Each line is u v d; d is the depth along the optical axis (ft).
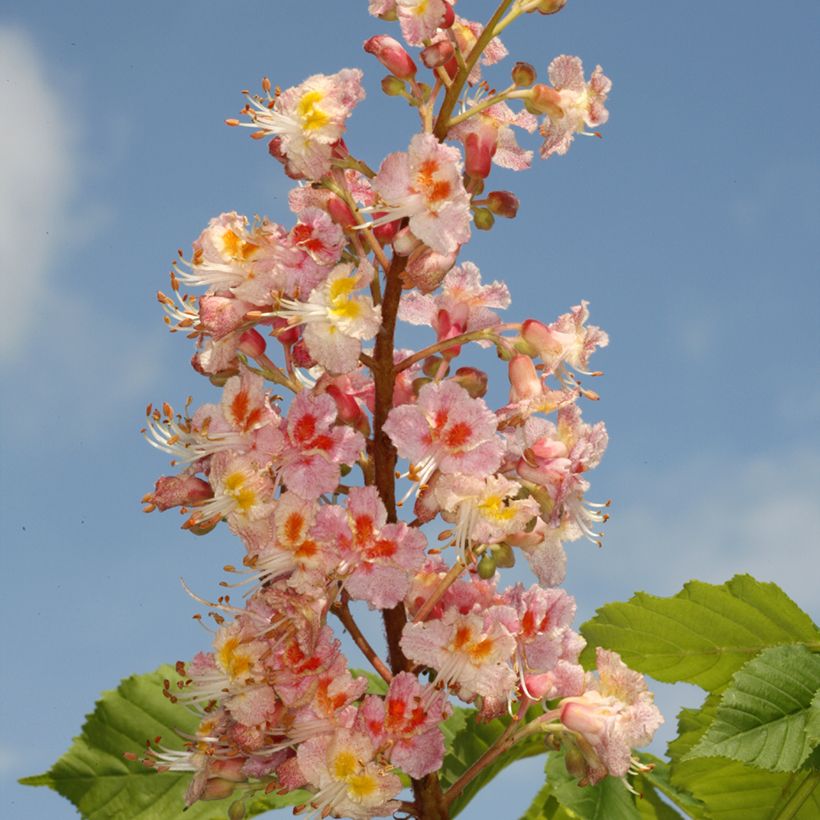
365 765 2.05
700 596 2.46
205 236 2.11
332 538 2.06
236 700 2.07
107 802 2.34
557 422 2.10
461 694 2.08
